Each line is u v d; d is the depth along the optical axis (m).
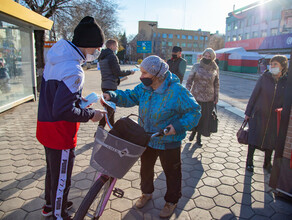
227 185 3.14
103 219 2.43
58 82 1.72
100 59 4.33
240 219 2.50
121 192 2.32
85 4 15.33
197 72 4.13
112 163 1.77
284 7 33.22
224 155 4.09
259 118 3.34
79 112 1.76
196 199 2.82
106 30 22.44
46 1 12.91
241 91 13.41
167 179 2.42
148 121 2.23
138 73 24.30
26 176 3.20
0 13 5.80
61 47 1.75
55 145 1.89
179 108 2.16
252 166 3.52
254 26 40.03
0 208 2.56
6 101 6.77
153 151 2.37
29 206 2.60
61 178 1.97
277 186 2.81
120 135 1.82
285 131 2.69
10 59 6.94
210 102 4.21
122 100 2.37
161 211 2.49
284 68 3.20
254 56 30.81
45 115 1.87
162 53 86.12
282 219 2.51
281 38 30.50
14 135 4.77
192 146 4.49
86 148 4.19
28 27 7.71
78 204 2.67
